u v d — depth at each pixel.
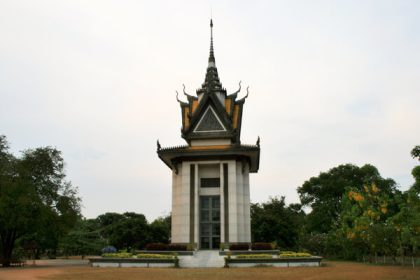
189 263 42.66
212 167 52.72
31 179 48.22
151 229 83.25
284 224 74.38
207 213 51.97
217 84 57.34
